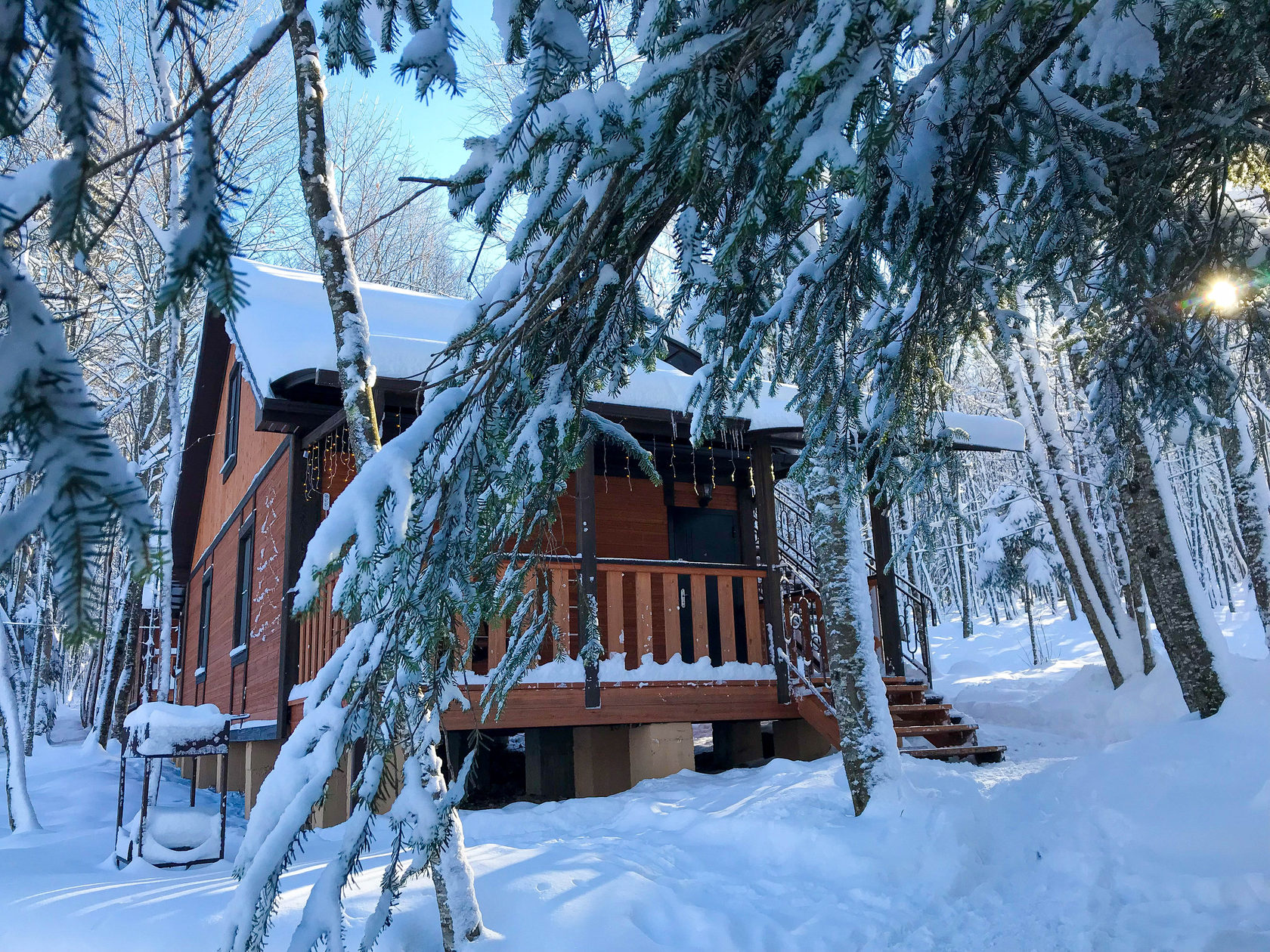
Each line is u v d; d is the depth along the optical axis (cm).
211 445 1612
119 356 1553
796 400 322
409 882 457
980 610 3662
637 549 1113
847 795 626
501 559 290
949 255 281
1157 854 484
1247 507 764
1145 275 348
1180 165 318
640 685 848
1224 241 346
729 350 309
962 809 546
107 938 420
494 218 218
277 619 939
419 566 243
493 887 455
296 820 229
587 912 428
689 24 197
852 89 180
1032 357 1305
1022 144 261
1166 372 406
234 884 479
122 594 1396
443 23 193
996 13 208
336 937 230
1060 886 484
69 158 90
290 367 842
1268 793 487
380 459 217
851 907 467
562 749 922
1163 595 697
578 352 272
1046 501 1244
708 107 199
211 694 1447
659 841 576
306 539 887
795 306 279
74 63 88
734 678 894
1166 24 247
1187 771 541
